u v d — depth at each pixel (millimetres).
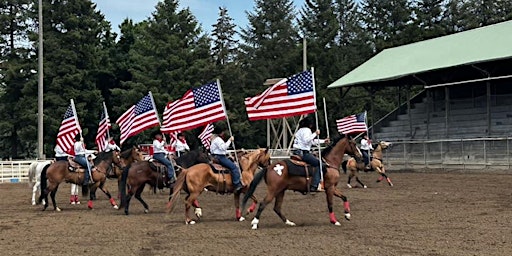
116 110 62156
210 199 23703
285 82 16969
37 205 23016
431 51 45375
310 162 15109
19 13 62812
